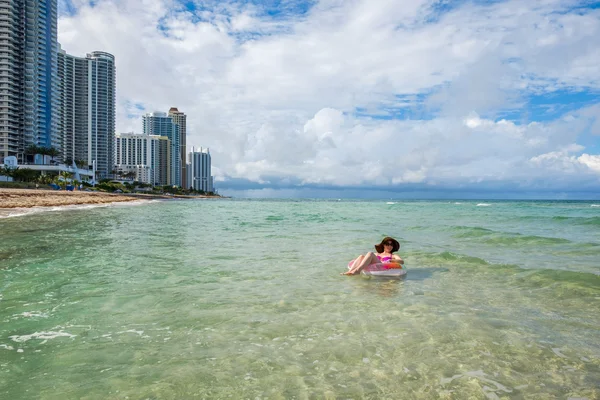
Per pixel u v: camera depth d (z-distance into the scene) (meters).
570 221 23.58
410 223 22.28
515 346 4.16
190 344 4.12
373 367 3.65
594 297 6.09
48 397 3.04
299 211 42.06
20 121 128.12
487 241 13.30
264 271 8.04
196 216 30.16
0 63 121.94
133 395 3.08
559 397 3.14
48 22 135.38
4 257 9.38
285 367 3.62
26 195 51.00
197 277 7.41
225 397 3.08
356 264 7.73
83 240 12.93
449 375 3.51
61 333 4.38
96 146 179.38
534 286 6.82
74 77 173.00
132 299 5.79
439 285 6.95
